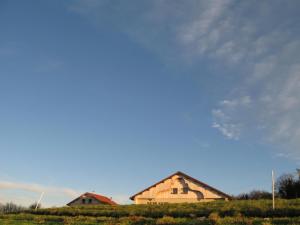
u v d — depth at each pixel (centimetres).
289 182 7238
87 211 4559
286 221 2853
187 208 4297
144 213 3947
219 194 6481
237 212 3431
